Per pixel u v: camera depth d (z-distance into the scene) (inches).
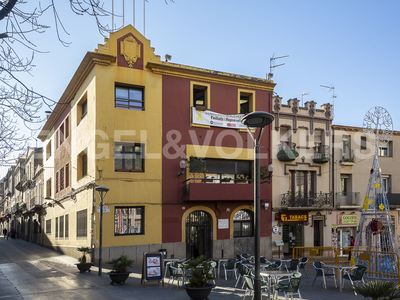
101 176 719.1
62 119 1047.6
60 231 1057.5
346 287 527.8
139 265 714.8
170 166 787.4
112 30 248.8
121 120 751.1
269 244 885.8
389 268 625.0
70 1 219.9
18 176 2022.6
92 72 757.9
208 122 835.4
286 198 920.9
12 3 226.1
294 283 394.9
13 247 1284.4
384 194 679.7
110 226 712.4
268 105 928.3
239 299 414.9
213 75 850.8
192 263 382.3
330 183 997.8
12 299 401.1
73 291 447.2
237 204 849.5
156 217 759.1
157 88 794.8
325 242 969.5
